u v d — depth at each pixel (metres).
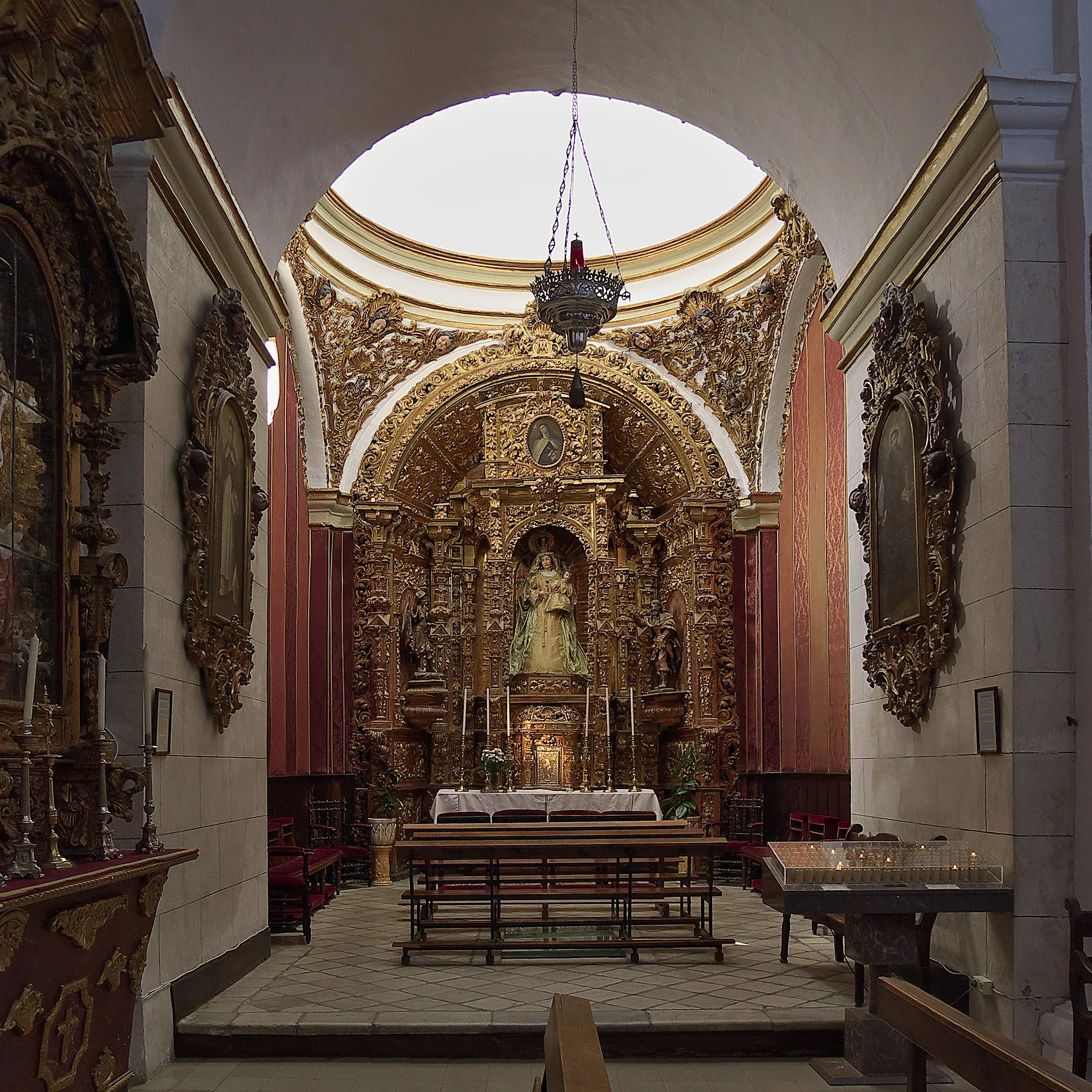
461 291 17.11
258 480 9.38
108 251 5.70
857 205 9.58
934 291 8.14
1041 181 6.95
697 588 16.75
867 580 9.35
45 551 5.53
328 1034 6.79
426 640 17.45
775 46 9.08
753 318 15.83
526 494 17.62
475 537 18.03
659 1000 7.41
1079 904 6.00
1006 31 7.02
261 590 9.50
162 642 6.91
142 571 6.60
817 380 14.58
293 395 15.17
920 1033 4.04
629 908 9.30
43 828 5.12
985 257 7.20
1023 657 6.63
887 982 4.45
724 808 16.17
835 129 9.25
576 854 8.73
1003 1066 3.33
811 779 14.43
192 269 7.80
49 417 5.59
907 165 8.50
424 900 9.85
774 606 16.38
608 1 9.59
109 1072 5.23
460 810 14.88
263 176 9.11
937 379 7.72
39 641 5.32
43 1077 4.50
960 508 7.54
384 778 16.06
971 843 7.18
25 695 5.07
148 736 5.92
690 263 16.44
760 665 16.38
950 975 7.15
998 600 6.87
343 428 16.61
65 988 4.64
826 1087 6.21
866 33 8.11
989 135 7.06
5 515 5.11
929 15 7.43
